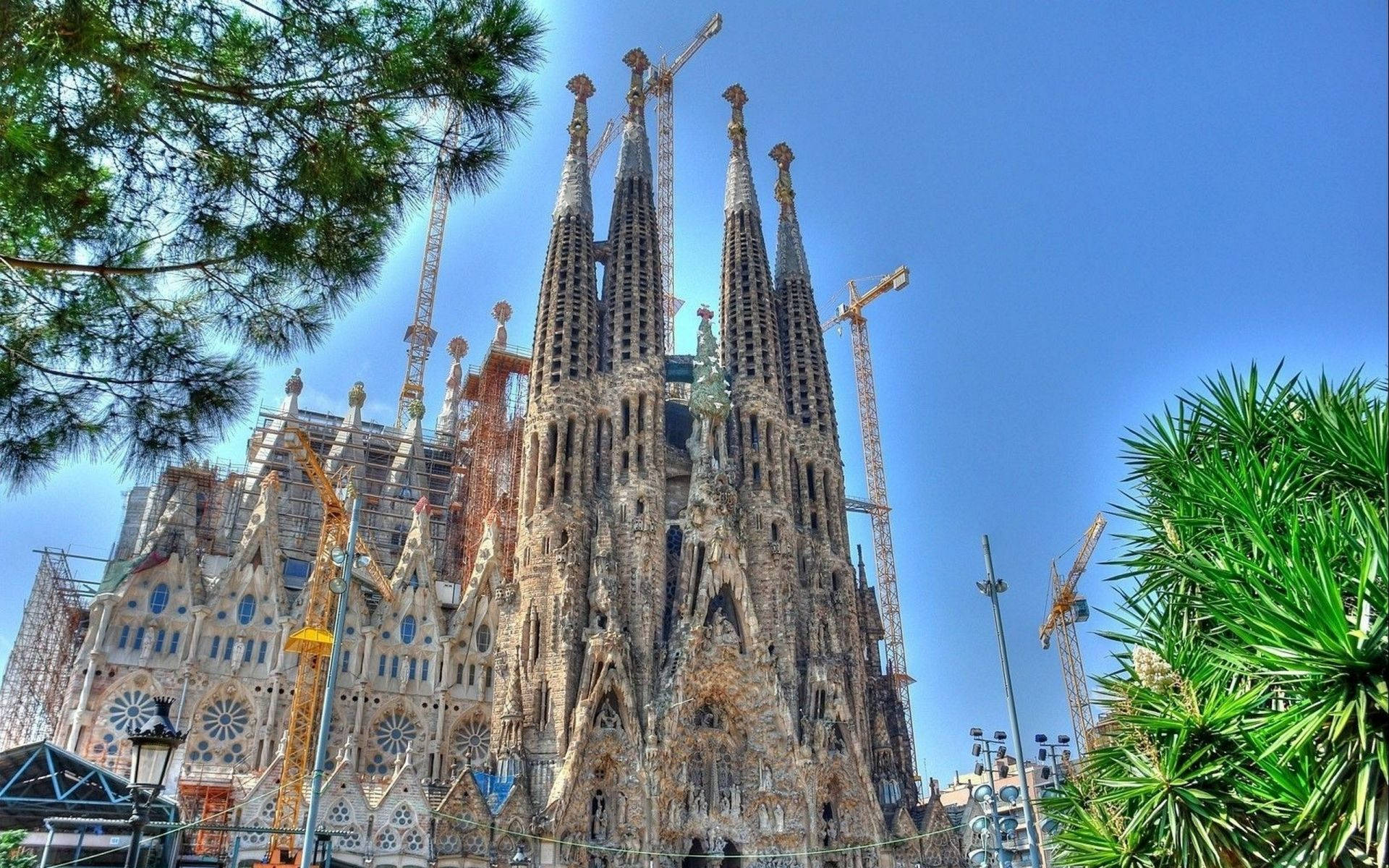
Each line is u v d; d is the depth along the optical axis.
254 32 16.42
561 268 119.19
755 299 127.38
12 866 37.91
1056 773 60.47
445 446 142.50
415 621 104.38
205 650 93.88
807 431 123.00
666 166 171.88
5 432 17.78
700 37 173.62
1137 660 27.09
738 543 106.12
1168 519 28.95
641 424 112.31
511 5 16.95
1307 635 21.20
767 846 94.12
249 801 78.19
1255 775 23.77
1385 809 19.92
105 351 18.20
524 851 81.62
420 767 98.12
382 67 16.78
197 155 17.20
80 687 88.69
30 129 15.38
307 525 119.62
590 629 98.38
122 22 15.63
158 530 97.19
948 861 101.31
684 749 95.06
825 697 104.06
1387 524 21.67
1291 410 29.28
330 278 18.53
